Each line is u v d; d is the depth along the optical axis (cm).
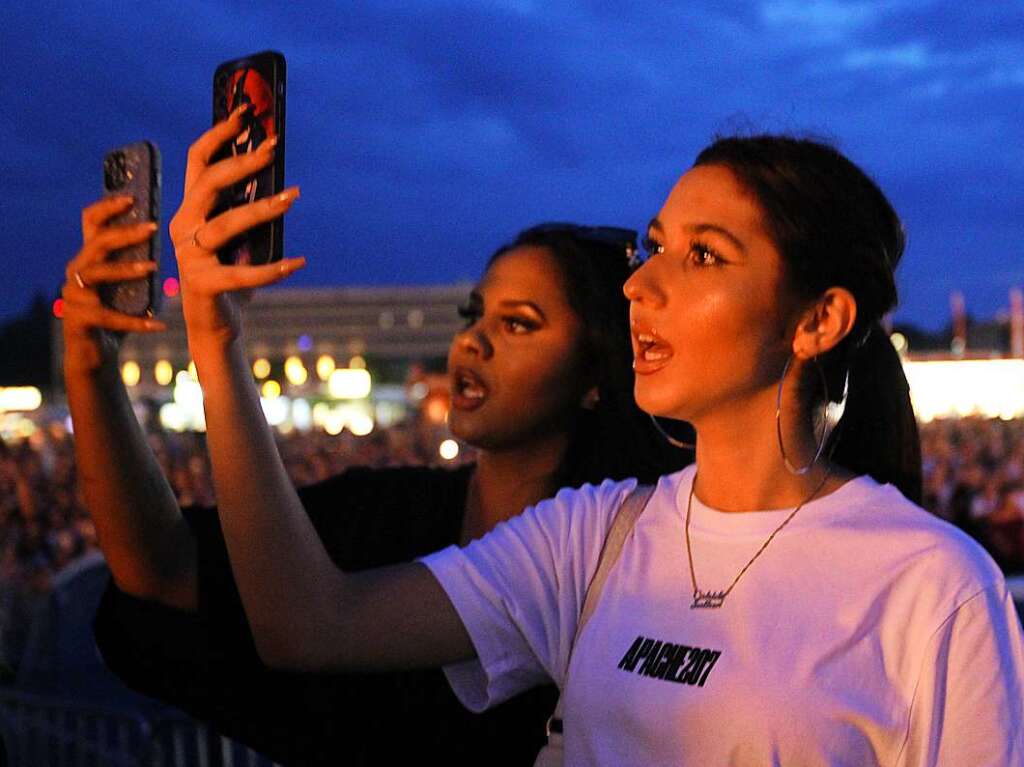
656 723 176
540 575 205
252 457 192
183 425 5625
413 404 6794
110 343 208
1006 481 1634
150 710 795
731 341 186
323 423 7488
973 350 10494
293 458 2441
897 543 175
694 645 179
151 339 9388
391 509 276
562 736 197
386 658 203
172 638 234
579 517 207
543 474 277
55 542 1502
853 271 190
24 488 1695
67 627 944
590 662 190
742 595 179
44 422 5866
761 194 187
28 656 953
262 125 182
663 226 196
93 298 192
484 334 272
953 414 5325
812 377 192
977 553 174
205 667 237
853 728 166
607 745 183
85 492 219
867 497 183
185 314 184
